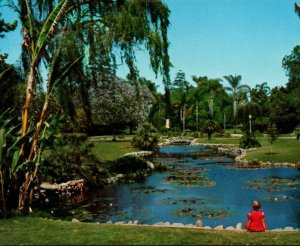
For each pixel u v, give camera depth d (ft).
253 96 316.40
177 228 36.09
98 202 65.10
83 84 75.05
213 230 35.83
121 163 101.30
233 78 295.28
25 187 46.52
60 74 47.52
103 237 30.07
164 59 78.89
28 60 58.85
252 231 36.29
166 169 112.16
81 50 66.64
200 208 59.88
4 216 41.16
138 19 73.87
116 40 74.08
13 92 54.39
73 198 68.49
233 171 104.37
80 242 28.53
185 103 319.06
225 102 315.58
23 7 58.39
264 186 78.79
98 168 88.58
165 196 70.33
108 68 75.61
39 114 55.26
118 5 76.69
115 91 90.99
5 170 45.50
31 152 46.42
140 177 95.20
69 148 78.84
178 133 279.49
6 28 62.44
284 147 147.02
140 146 166.50
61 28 66.18
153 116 308.60
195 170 108.88
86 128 158.71
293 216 53.98
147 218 53.62
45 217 46.85
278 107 231.50
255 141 169.58
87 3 72.43
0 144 40.96
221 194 71.67
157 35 76.95
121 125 209.36
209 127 233.96
